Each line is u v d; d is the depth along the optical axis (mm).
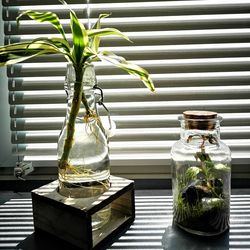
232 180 1020
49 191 761
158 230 773
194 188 745
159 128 1018
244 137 1001
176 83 967
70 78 690
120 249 706
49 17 690
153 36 955
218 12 933
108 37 954
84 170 723
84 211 662
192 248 700
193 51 953
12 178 1039
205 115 718
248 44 967
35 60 964
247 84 963
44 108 1006
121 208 821
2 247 723
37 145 1046
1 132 1066
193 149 780
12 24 971
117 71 972
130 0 939
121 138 1013
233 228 774
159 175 1033
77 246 696
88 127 719
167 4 950
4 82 1043
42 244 730
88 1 941
